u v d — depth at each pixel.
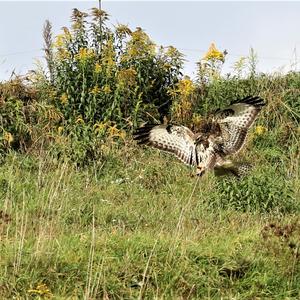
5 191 30.61
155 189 33.69
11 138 35.94
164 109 41.50
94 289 21.50
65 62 39.84
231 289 22.45
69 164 34.66
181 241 24.20
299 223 25.50
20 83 40.38
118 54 41.44
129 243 23.94
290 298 22.11
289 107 40.34
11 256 22.50
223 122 17.95
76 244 23.80
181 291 22.05
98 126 38.00
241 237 25.55
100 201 31.03
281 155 37.47
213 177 33.09
